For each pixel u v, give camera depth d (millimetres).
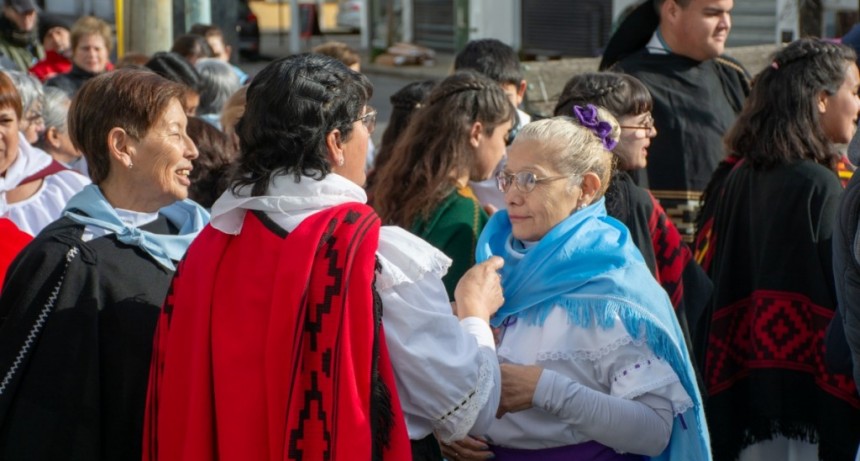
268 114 2344
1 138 3586
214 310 2354
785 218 3711
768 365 3750
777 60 3834
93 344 2570
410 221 3479
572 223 2740
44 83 7578
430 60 21297
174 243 2752
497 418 2709
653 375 2654
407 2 22328
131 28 8320
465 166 3539
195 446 2318
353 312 2244
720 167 4156
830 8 9289
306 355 2238
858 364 2785
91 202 2713
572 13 17453
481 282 2691
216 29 8992
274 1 30266
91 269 2615
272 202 2334
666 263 3371
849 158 2904
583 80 3424
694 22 4777
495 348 2689
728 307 3930
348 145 2412
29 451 2516
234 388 2291
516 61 5266
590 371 2701
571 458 2730
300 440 2215
